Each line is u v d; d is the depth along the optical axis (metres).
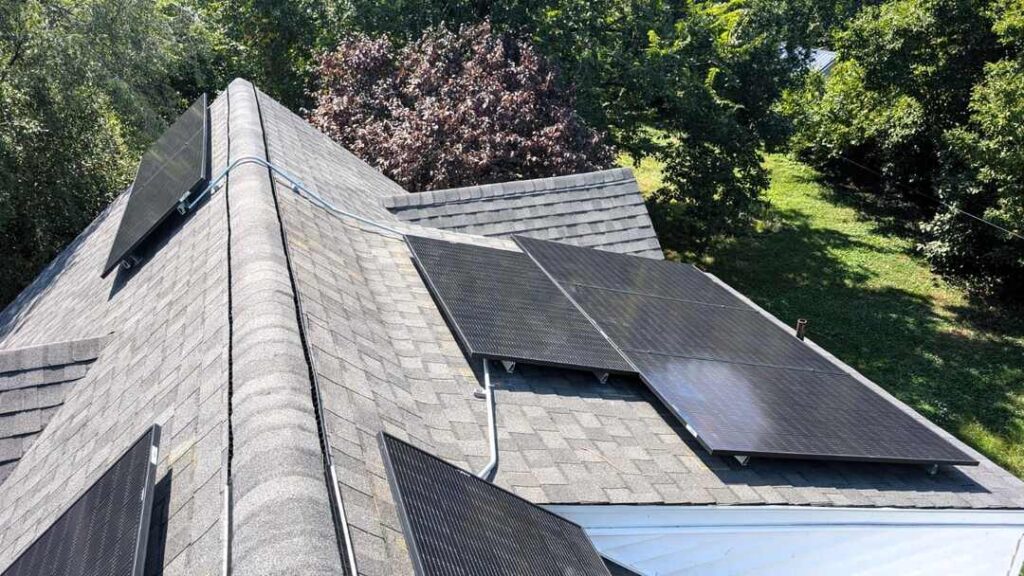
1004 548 8.19
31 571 4.39
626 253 12.87
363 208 10.99
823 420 7.53
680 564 6.87
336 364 5.66
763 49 28.30
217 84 29.34
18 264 21.62
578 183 14.23
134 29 22.31
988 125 24.20
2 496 6.67
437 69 20.59
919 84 29.06
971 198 26.62
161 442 5.00
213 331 5.90
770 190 38.31
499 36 21.95
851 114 33.28
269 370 4.96
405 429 5.60
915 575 8.04
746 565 7.12
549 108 20.69
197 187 9.54
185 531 4.06
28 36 20.77
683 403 7.04
